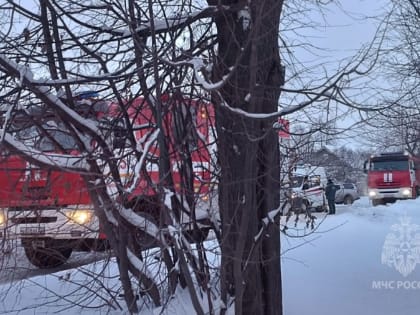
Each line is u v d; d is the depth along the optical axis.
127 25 4.89
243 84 4.38
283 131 5.21
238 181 4.52
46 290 6.05
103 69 5.10
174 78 4.84
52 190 5.07
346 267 8.41
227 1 4.74
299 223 10.67
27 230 5.23
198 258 5.08
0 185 5.01
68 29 4.98
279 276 5.32
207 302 5.04
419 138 11.24
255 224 4.81
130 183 4.59
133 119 5.20
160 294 5.50
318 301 6.64
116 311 5.68
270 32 4.46
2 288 6.41
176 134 5.04
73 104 5.14
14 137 4.77
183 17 4.86
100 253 5.53
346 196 37.00
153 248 5.18
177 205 4.86
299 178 6.52
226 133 4.65
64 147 5.20
